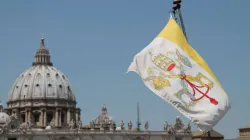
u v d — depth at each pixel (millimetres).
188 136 199875
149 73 26125
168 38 27359
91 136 187125
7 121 190875
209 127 24641
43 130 184125
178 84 25344
